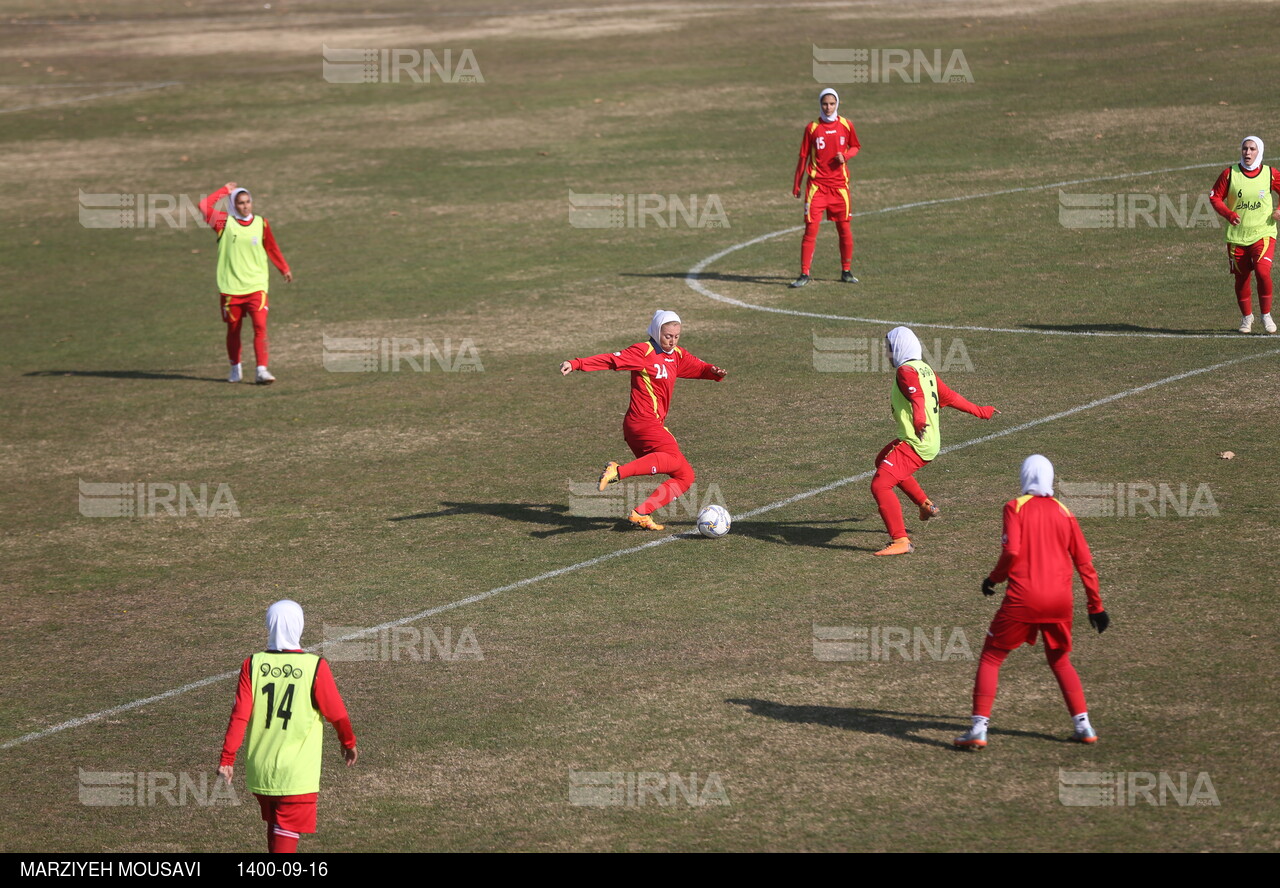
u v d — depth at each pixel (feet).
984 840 94.32
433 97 484.74
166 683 131.13
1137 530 146.61
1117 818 95.76
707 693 120.06
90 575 159.02
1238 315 227.40
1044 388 198.29
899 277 270.26
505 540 160.35
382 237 334.24
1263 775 99.55
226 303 236.43
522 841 98.78
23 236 356.79
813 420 196.65
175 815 108.27
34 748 119.75
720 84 471.21
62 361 261.24
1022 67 453.99
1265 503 150.82
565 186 367.04
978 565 142.61
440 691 124.36
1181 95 391.65
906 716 113.70
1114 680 115.75
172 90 517.55
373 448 199.31
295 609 97.25
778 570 145.59
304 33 632.79
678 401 209.97
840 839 95.91
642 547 155.53
